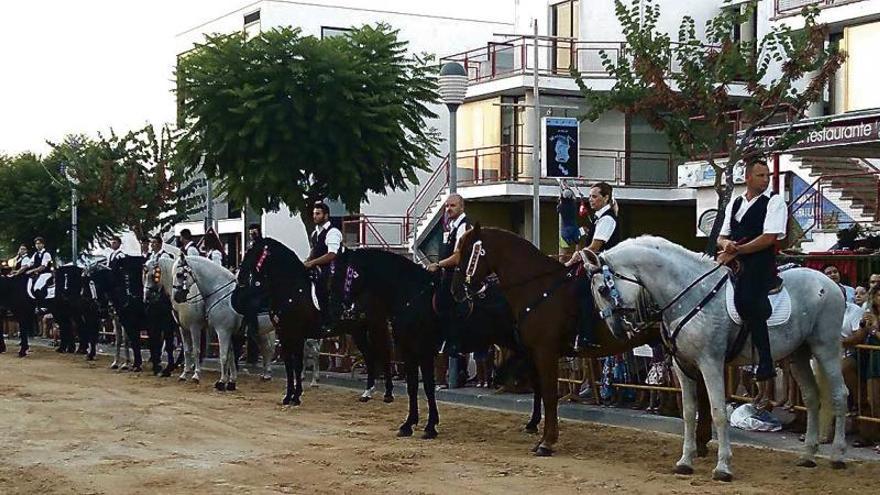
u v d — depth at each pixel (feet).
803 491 31.63
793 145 58.23
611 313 34.73
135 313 70.59
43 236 122.52
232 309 60.80
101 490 33.09
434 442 41.73
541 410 46.34
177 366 74.02
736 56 57.31
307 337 53.47
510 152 109.70
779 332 33.32
